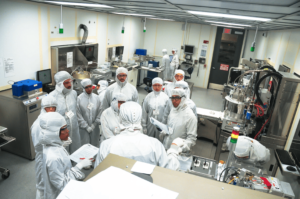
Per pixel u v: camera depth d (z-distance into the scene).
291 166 2.30
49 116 1.59
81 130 3.14
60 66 4.27
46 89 3.82
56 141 1.61
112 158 0.92
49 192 1.61
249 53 7.61
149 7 2.52
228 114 3.29
